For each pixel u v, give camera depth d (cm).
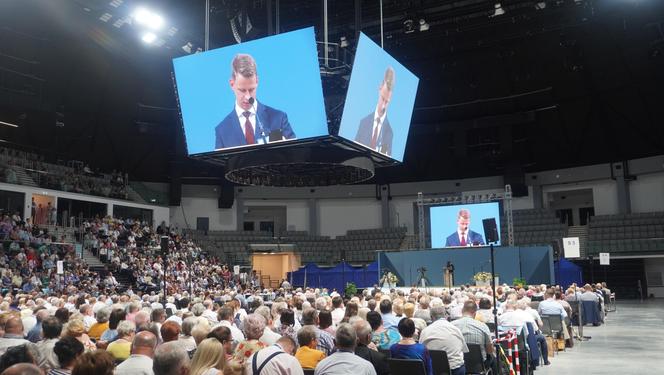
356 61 1277
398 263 2552
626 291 2969
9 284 2003
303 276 2864
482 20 2628
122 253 2712
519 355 908
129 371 415
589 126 3186
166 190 3638
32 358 352
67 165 3212
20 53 2834
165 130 3462
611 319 1859
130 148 3462
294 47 1271
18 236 2319
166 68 3173
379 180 3809
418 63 3250
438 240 2728
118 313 708
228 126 1369
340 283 2792
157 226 3406
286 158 1389
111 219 2959
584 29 2766
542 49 2992
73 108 3156
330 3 2359
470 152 3547
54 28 2720
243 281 3019
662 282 2962
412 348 565
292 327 654
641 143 3083
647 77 2845
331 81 1331
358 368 441
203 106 1395
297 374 420
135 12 2302
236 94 1351
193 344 596
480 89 3303
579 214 3647
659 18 2534
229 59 1349
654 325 1647
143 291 2412
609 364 1028
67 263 2319
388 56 1407
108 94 3209
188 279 2677
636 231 2964
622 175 3177
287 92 1293
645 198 3119
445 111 3431
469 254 2416
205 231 3538
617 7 2472
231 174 1559
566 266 2488
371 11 2434
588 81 3017
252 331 503
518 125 3372
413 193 3750
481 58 3123
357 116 1318
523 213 3344
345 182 1658
